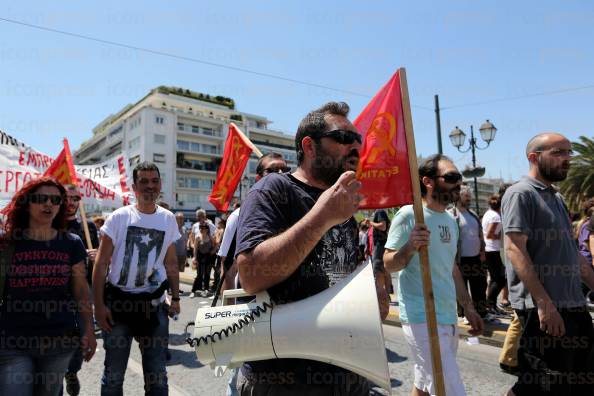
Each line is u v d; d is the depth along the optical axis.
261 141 69.19
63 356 2.39
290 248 1.22
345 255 1.61
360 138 1.56
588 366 2.55
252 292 1.35
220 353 1.40
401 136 2.53
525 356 2.62
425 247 2.16
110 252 2.87
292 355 1.35
